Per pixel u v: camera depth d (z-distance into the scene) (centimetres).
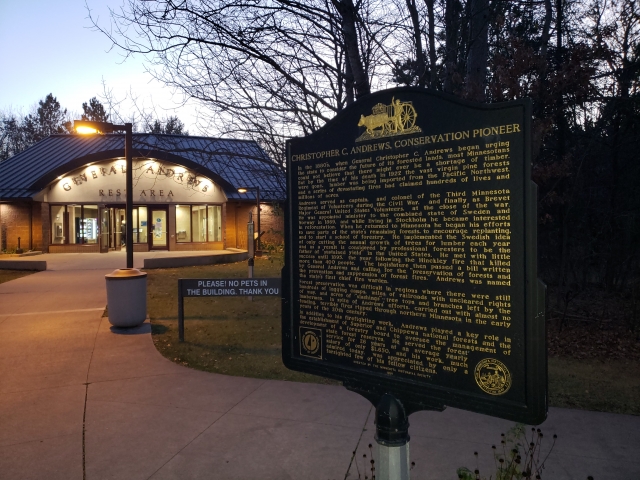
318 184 312
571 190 943
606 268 1165
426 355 265
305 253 318
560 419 498
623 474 386
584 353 754
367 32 833
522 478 347
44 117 6750
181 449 438
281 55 795
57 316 1019
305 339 316
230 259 2198
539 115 800
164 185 2852
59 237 2770
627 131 1075
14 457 426
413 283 271
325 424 489
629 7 1038
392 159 279
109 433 473
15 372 663
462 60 910
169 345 808
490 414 242
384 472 272
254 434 468
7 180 2739
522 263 235
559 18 943
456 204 255
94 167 2775
